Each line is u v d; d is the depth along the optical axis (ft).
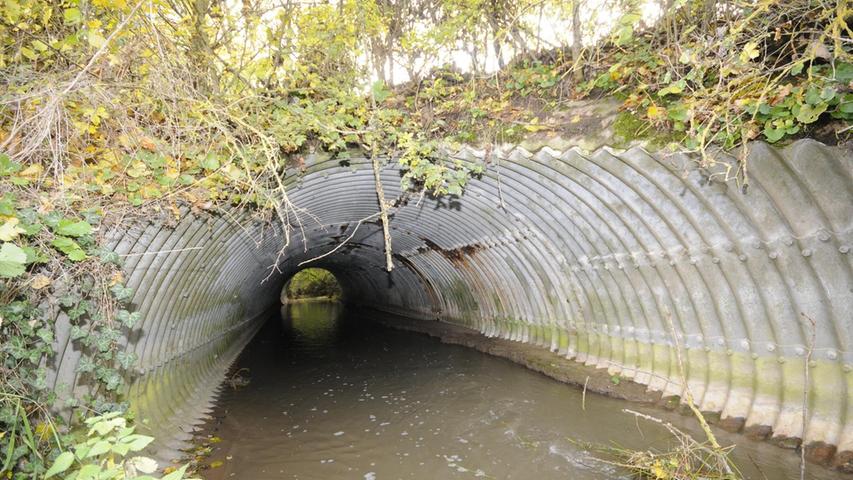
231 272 38.63
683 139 17.98
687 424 21.99
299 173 26.91
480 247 40.93
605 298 29.68
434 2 26.12
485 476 19.38
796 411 18.93
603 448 20.83
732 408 21.31
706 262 21.56
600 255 27.94
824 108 14.05
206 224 24.36
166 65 16.37
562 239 30.30
